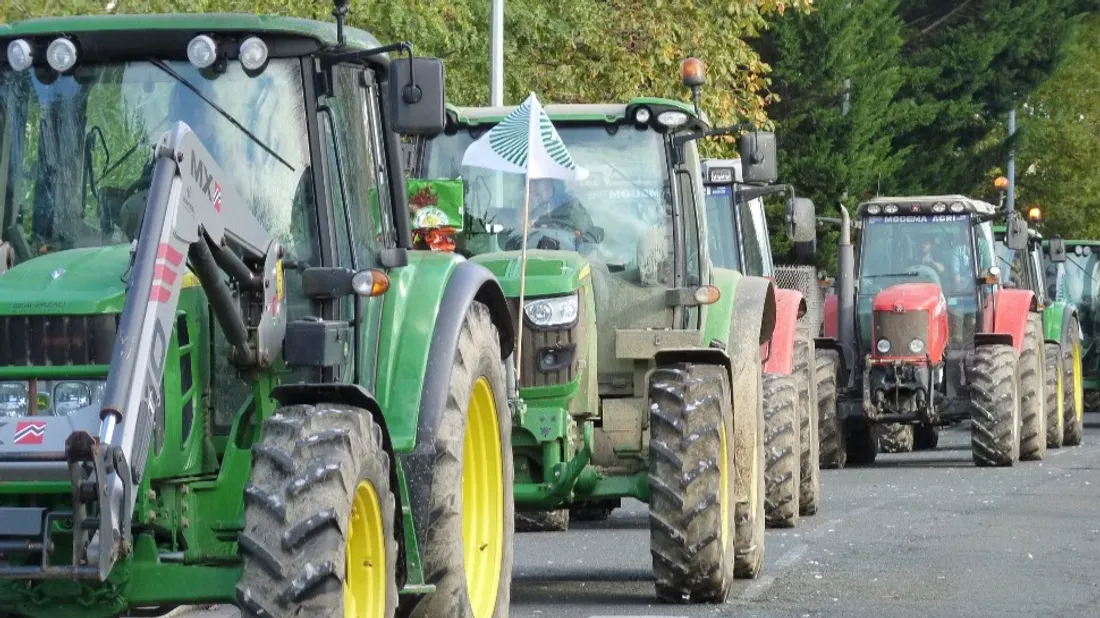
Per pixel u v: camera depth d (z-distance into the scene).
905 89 69.25
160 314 9.41
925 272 32.25
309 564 9.48
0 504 9.57
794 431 21.48
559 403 15.59
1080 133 79.12
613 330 16.67
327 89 11.41
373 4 30.83
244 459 10.54
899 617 14.88
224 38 11.32
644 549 19.56
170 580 10.02
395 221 12.52
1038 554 18.86
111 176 11.05
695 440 15.18
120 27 11.11
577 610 15.23
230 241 10.20
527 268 15.76
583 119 17.16
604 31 39.47
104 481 8.97
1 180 11.07
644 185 17.09
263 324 10.45
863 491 26.59
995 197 75.00
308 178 11.38
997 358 31.33
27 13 23.80
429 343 11.92
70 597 10.02
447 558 11.76
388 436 10.70
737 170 28.44
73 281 10.11
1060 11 71.88
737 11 40.94
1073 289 46.19
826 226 62.16
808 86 62.84
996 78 71.62
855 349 31.89
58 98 11.15
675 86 40.31
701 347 16.36
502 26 33.66
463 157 16.81
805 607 15.34
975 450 31.23
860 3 64.75
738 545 16.78
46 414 9.86
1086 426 44.38
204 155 9.96
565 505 16.88
